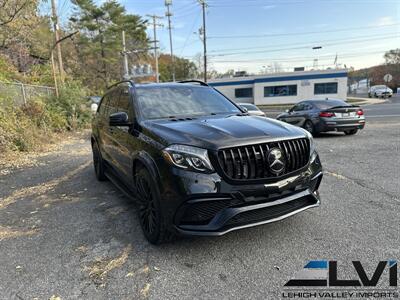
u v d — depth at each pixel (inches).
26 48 741.9
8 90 467.8
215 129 125.2
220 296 98.5
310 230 138.6
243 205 113.5
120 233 146.3
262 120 144.3
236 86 1785.2
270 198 117.6
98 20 1508.4
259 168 114.7
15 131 390.0
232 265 115.0
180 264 117.3
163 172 117.9
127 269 115.8
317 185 137.6
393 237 129.2
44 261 124.3
